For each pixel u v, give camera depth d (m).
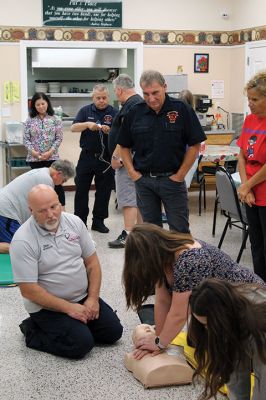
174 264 2.45
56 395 2.68
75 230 3.11
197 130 3.75
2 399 2.64
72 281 3.07
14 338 3.30
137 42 7.88
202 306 1.63
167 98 3.71
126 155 4.00
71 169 4.46
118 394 2.69
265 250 3.67
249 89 3.46
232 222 5.09
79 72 8.88
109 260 4.76
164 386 2.75
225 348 1.61
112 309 3.47
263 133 3.57
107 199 5.62
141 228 2.40
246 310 1.64
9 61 7.50
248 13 7.71
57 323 3.04
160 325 2.79
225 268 2.44
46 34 7.55
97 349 3.16
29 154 6.41
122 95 4.69
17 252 2.96
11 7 7.39
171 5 7.92
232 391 2.03
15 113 7.62
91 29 7.69
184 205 3.88
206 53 8.18
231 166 6.35
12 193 4.54
